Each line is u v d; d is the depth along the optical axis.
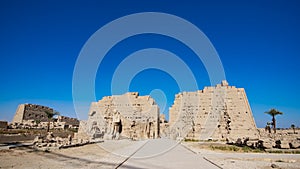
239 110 45.50
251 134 43.16
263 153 22.89
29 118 63.91
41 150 21.12
